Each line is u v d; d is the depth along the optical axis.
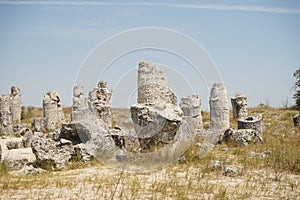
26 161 18.30
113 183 14.02
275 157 17.25
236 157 18.34
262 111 39.41
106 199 11.99
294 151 18.23
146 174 15.61
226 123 26.06
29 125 36.88
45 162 17.39
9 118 31.66
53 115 32.62
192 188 13.20
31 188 13.35
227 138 22.64
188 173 15.55
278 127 28.64
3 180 14.48
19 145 24.25
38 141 17.97
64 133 21.22
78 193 12.69
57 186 13.62
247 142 21.91
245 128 24.16
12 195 12.45
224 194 12.36
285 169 15.80
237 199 12.12
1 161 17.81
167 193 12.69
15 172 16.70
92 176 15.34
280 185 13.67
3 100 31.62
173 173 15.59
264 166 16.31
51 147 18.03
